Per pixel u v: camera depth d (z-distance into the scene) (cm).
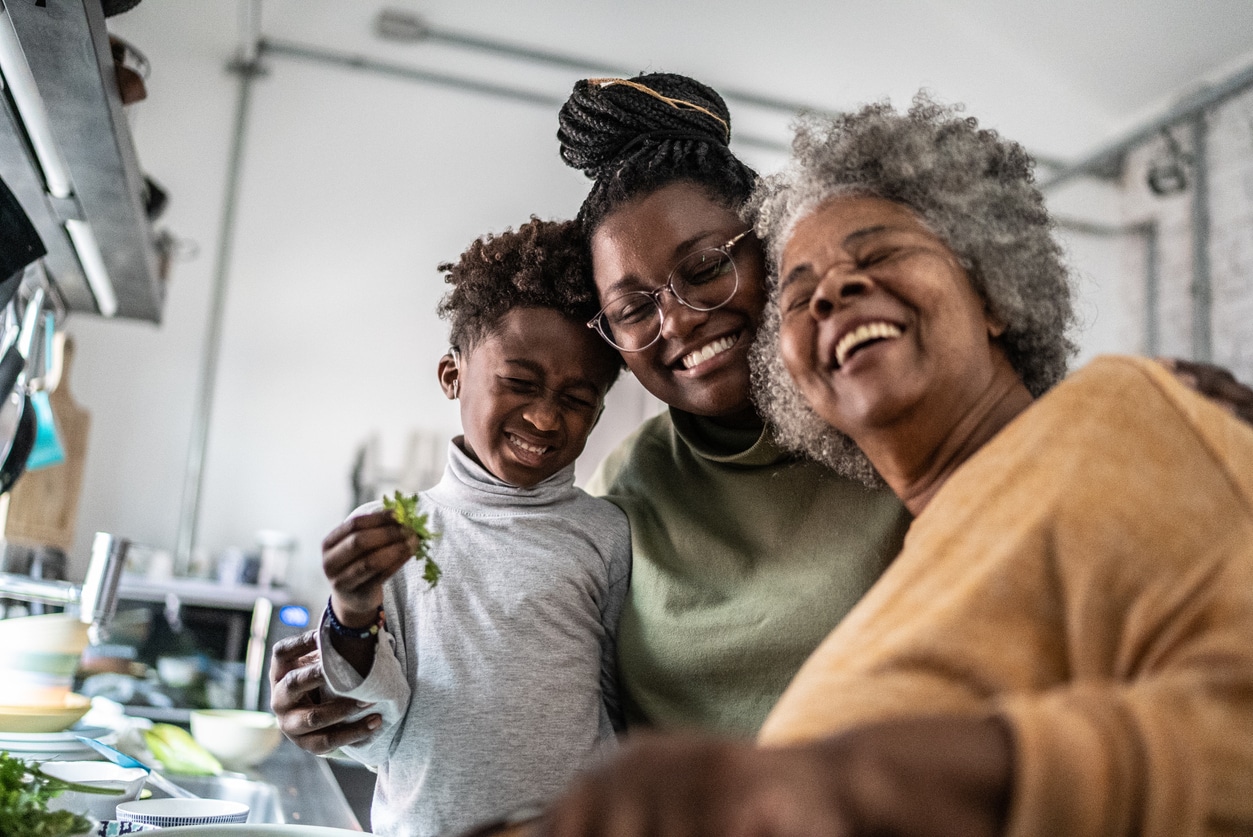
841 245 72
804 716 54
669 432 125
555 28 433
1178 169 407
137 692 260
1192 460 55
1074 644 52
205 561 357
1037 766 39
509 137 429
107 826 101
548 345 111
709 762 39
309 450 390
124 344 374
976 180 77
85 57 112
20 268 120
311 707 100
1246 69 356
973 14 438
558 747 102
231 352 387
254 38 378
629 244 106
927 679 53
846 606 98
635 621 108
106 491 364
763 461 108
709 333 103
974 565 56
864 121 82
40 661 140
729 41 443
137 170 154
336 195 407
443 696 103
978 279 74
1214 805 43
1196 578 50
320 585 382
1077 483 54
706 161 109
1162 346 432
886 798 38
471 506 113
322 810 148
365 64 415
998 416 70
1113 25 417
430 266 412
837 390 71
